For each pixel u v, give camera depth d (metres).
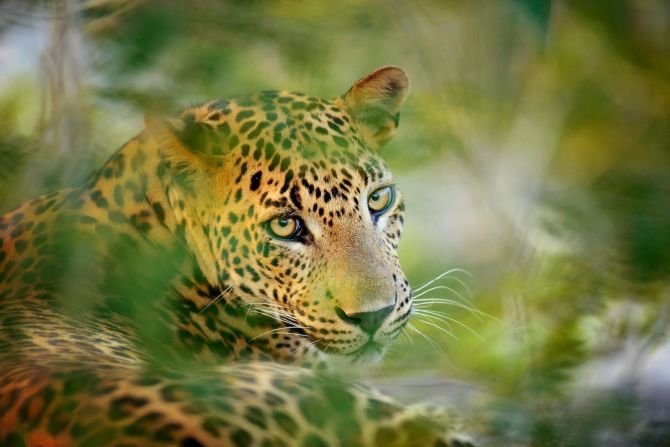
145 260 9.48
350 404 7.18
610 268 12.14
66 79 12.21
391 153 14.34
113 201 9.66
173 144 9.37
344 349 9.38
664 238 12.07
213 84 12.64
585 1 16.50
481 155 14.39
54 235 9.49
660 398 10.47
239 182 9.40
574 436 9.59
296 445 6.68
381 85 10.09
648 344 11.41
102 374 6.69
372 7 14.37
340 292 9.24
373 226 9.62
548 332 11.64
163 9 10.36
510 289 12.29
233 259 9.52
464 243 15.34
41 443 6.31
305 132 9.44
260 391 6.86
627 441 9.56
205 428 6.25
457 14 14.05
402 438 7.20
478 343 12.33
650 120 16.72
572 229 12.62
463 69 14.12
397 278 9.59
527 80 14.97
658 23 16.64
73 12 12.28
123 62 12.20
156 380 6.58
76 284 9.09
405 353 12.27
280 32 13.66
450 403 10.61
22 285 9.34
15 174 12.18
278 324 9.79
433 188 16.17
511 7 12.55
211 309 9.73
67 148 12.13
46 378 6.69
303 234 9.38
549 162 15.84
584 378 10.99
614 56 16.73
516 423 9.73
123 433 6.16
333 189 9.34
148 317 9.31
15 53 13.30
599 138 16.48
